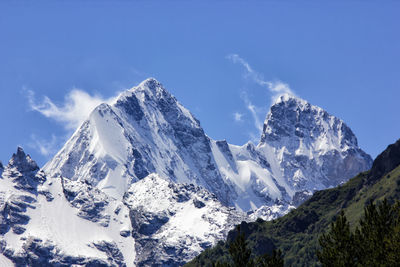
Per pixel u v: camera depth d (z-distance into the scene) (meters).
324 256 115.62
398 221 115.38
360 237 116.38
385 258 111.00
